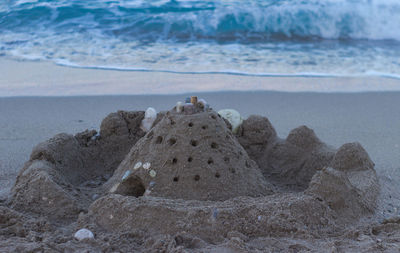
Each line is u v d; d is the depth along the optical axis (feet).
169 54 17.40
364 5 20.63
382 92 13.56
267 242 6.77
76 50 17.80
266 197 7.34
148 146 7.93
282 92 13.41
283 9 20.48
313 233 6.92
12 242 6.64
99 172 8.86
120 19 20.80
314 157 8.75
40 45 18.34
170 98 12.85
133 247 6.70
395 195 8.29
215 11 20.85
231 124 9.27
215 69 15.57
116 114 9.31
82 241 6.70
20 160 9.75
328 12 20.33
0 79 14.34
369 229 7.07
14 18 20.65
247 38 19.53
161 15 20.92
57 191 7.48
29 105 12.42
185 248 6.64
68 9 21.44
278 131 11.12
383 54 17.76
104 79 14.46
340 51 18.13
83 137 9.00
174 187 7.59
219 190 7.60
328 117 11.93
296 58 17.12
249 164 8.09
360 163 8.20
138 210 6.95
